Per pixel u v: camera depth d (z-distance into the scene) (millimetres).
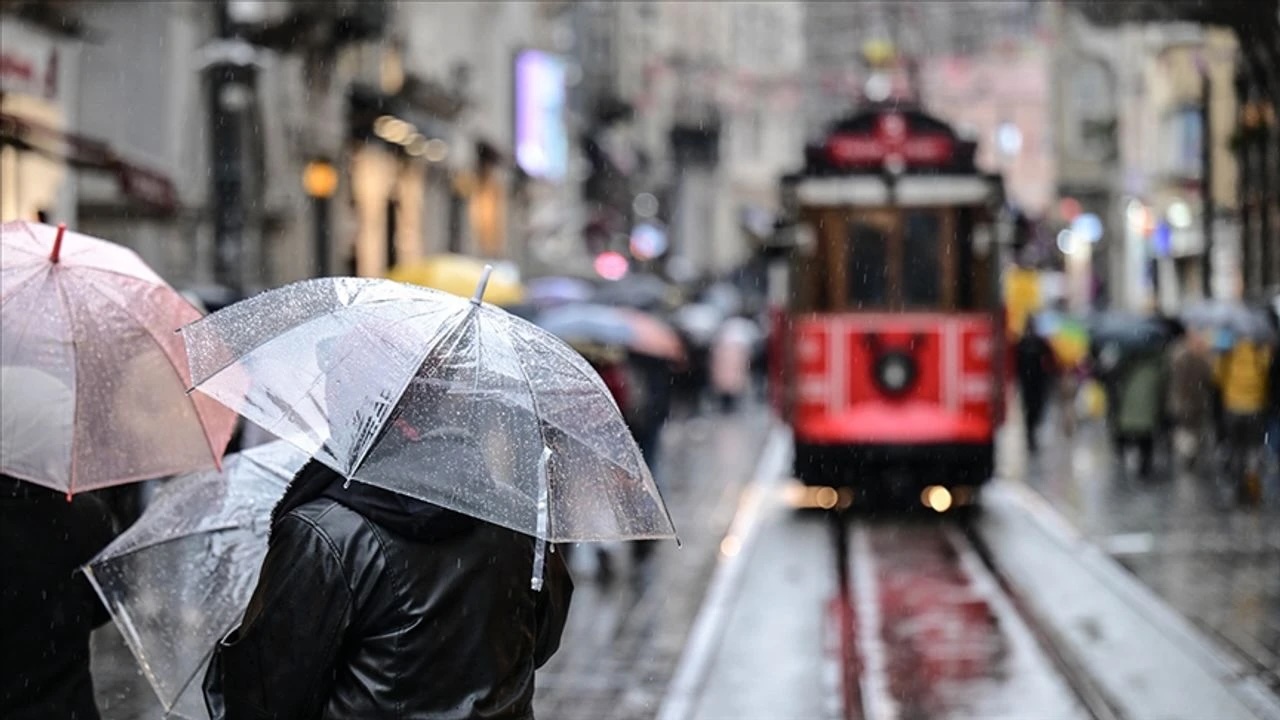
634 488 9195
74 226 42562
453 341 8914
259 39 53062
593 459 9039
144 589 10781
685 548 36312
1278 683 21953
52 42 40938
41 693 10266
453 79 82375
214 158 49562
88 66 48969
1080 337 68875
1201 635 25031
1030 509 41969
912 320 41875
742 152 181750
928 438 41406
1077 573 31578
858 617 27234
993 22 170750
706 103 168000
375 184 71500
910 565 33250
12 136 33562
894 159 42031
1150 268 97688
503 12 94312
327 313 9023
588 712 20797
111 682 20344
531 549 8992
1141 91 103688
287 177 57656
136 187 36438
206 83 50656
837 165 42188
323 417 8562
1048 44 133875
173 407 10594
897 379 41750
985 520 40562
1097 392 76438
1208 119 68562
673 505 44500
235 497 10875
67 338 10305
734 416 80625
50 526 10250
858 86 152125
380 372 8656
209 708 8820
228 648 8422
